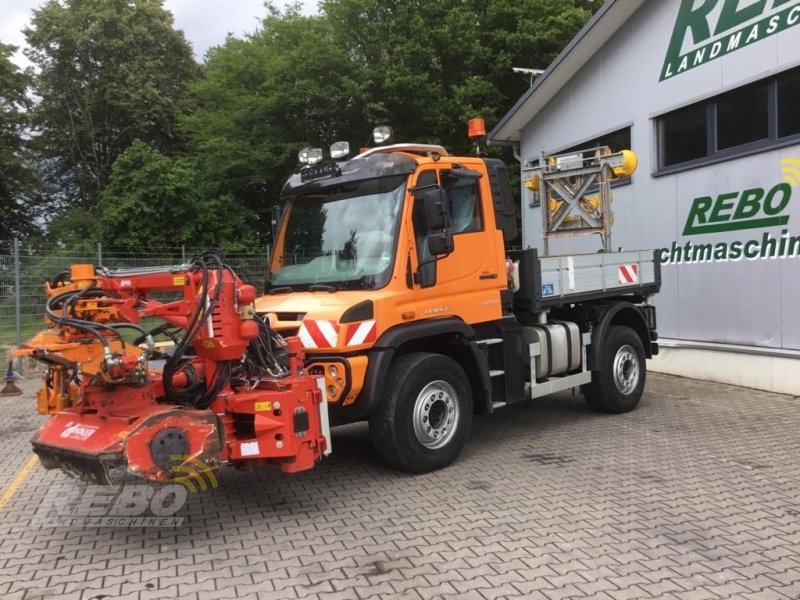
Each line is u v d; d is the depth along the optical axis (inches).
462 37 836.0
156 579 154.1
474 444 271.7
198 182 916.0
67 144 1284.4
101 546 175.3
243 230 913.5
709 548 163.5
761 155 368.5
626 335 325.1
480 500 202.7
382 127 255.0
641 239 459.8
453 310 241.4
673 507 192.9
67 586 151.4
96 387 180.9
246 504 206.1
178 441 169.8
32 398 416.5
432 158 238.4
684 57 418.9
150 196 858.8
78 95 1258.6
